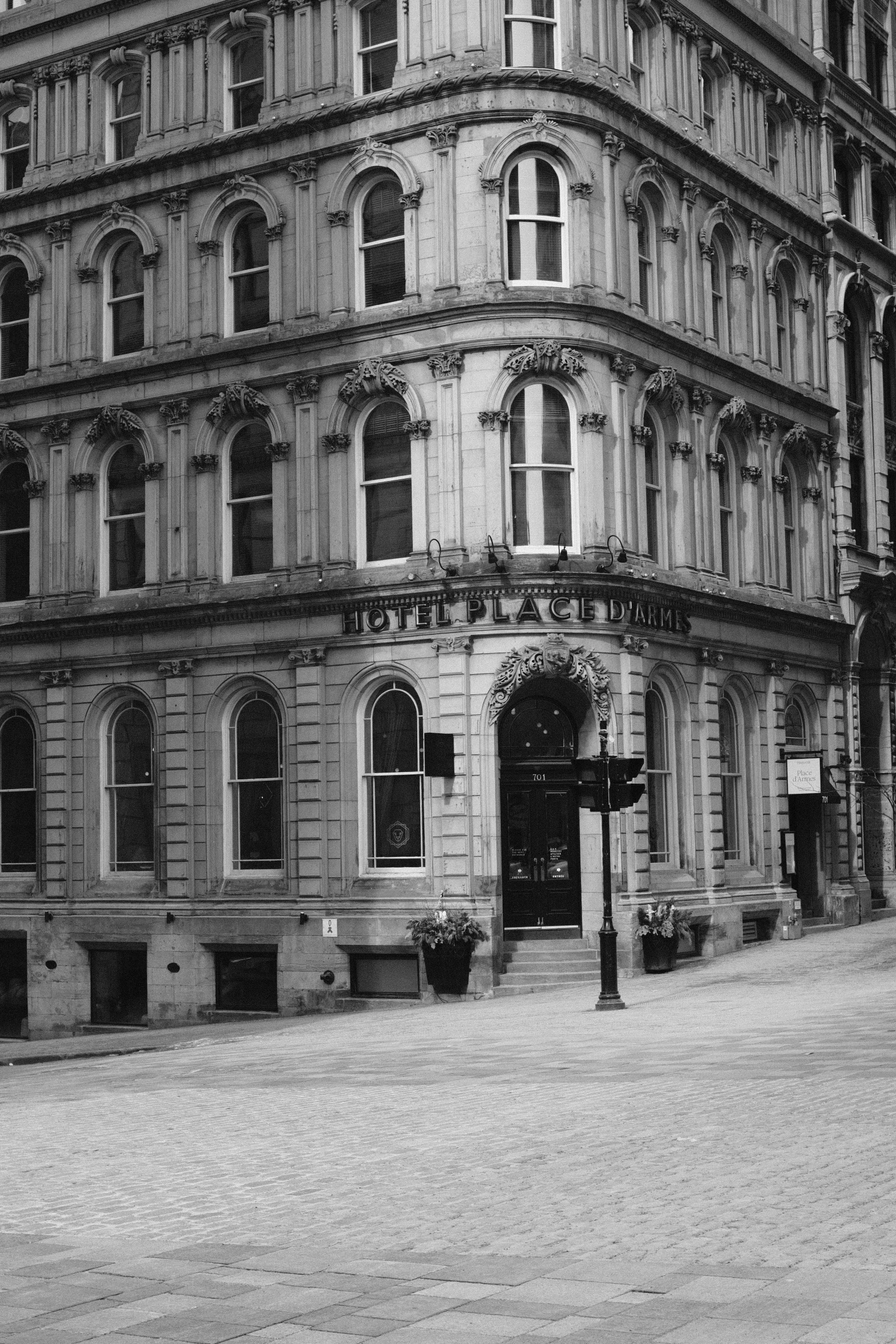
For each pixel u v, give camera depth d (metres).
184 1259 10.09
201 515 39.06
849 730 47.41
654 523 38.75
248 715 38.59
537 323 35.25
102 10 41.44
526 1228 10.56
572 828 36.00
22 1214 11.83
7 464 42.88
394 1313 8.61
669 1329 8.08
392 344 36.34
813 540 46.09
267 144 38.56
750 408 42.84
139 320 41.00
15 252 42.72
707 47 42.41
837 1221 10.38
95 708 40.59
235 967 38.12
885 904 49.84
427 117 36.06
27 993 41.31
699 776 39.38
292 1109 17.38
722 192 42.16
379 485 36.84
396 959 35.72
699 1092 16.92
